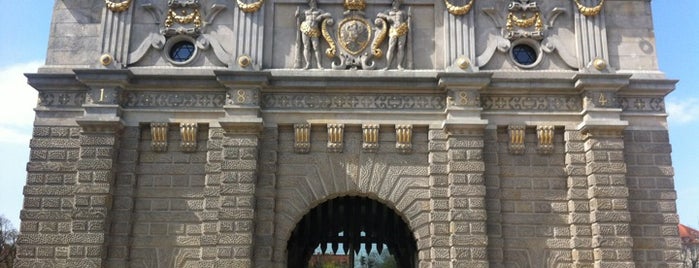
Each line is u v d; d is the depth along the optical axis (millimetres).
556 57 25297
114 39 25031
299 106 24344
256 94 23891
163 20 25469
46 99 24375
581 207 23453
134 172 23719
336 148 24016
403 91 24438
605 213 22969
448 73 23766
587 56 24969
